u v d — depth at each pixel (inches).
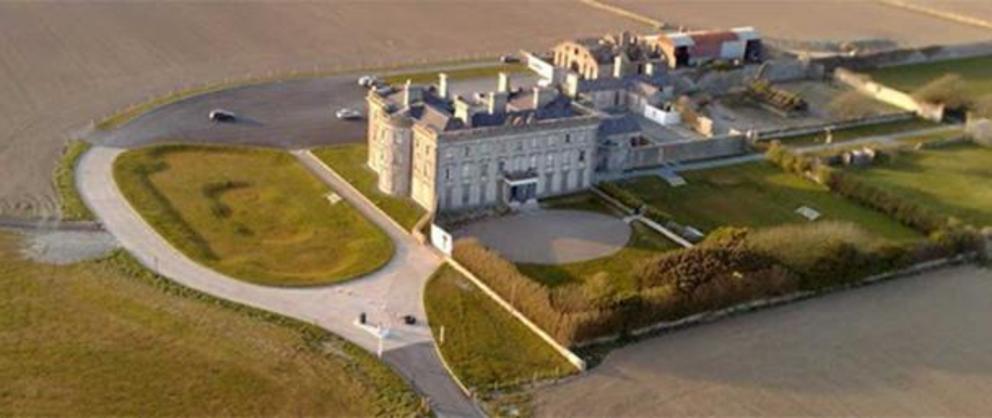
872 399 5728.3
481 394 5551.2
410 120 7701.8
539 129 7810.0
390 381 5595.5
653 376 5821.9
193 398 5305.1
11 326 5831.7
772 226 7819.9
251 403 5305.1
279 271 6756.9
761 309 6619.1
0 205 7288.4
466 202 7755.9
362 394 5462.6
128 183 7839.6
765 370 5944.9
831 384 5851.4
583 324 6038.4
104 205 7460.6
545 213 7815.0
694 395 5669.3
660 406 5551.2
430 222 7436.0
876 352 6210.6
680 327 6343.5
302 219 7514.8
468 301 6476.4
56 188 7642.7
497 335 6127.0
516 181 7795.3
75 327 5880.9
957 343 6373.0
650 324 6279.5
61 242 6865.2
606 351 6038.4
